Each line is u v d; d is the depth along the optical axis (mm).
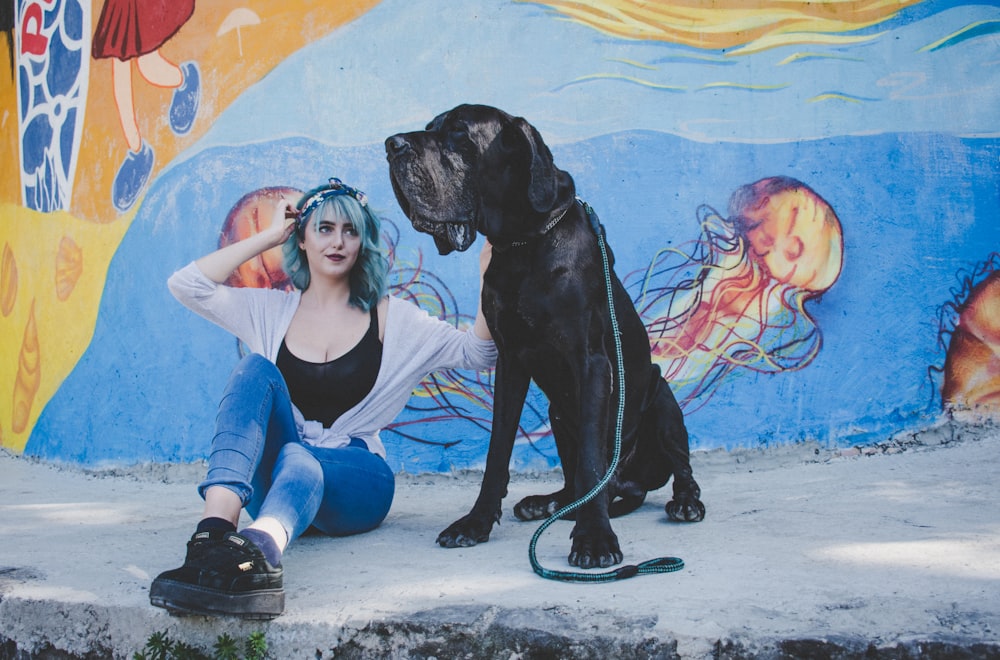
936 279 4320
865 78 4426
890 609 1912
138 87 5207
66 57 5656
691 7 4496
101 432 5098
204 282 2742
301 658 2023
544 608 2016
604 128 4508
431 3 4676
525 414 4391
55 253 5590
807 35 4453
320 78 4793
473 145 2572
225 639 2041
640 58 4508
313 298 2895
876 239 4355
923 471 3662
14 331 5957
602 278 2721
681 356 4406
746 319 4387
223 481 2166
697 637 1868
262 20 4906
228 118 4926
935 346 4289
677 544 2580
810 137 4430
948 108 4402
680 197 4453
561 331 2625
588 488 2492
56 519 3434
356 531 2859
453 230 2594
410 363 2861
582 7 4543
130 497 4086
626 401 2971
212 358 4809
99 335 5211
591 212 2824
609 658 1901
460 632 1973
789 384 4332
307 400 2814
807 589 2064
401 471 4469
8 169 6207
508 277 2641
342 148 4742
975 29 4406
